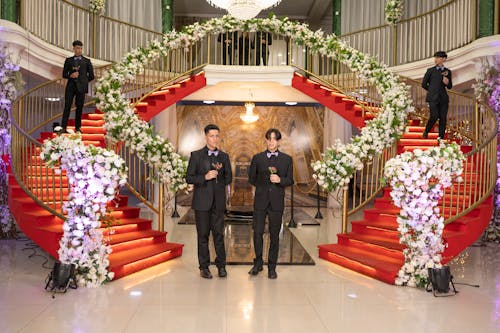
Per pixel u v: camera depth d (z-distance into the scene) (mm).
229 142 13797
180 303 4348
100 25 10852
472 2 8328
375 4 12523
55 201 5691
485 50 7625
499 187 7531
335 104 9461
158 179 6797
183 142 13742
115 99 7344
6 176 7559
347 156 6449
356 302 4445
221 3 8219
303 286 4973
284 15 15586
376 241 5961
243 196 13688
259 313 4102
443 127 7512
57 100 11289
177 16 15352
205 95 12297
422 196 4887
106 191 4926
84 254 4844
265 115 13820
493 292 4824
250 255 6457
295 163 13789
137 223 6547
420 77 9844
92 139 7773
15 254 6492
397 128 7570
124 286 4902
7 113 7359
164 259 6062
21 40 7414
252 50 12336
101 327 3732
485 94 7734
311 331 3699
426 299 4562
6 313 4039
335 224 9789
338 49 8820
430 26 11109
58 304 4297
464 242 5613
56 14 10211
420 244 4902
